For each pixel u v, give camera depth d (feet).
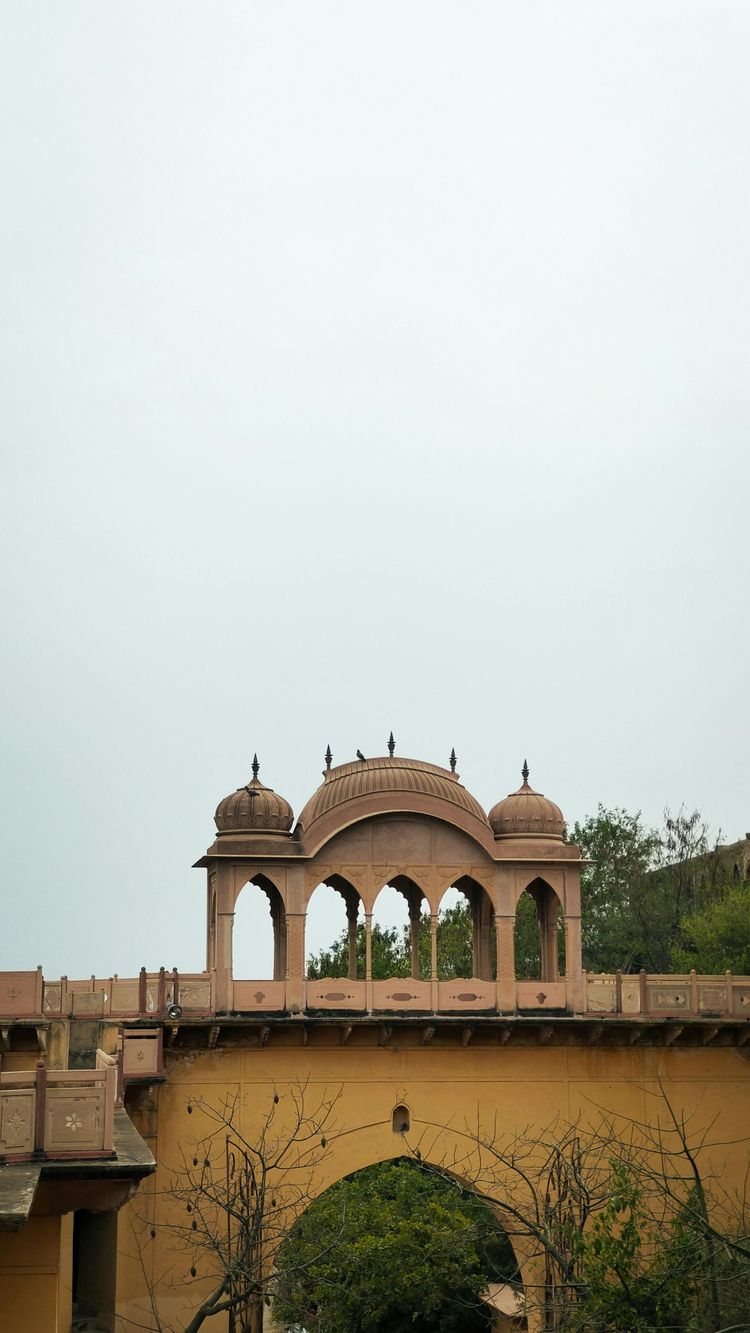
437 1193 84.17
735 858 128.36
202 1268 71.51
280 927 80.33
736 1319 52.06
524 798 80.38
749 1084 79.61
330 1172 74.49
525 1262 74.43
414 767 79.30
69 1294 61.21
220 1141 73.72
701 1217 55.01
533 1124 76.89
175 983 74.28
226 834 77.00
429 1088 76.48
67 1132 38.47
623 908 131.95
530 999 77.51
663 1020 77.46
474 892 84.79
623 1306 52.90
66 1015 74.64
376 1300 77.41
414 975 83.46
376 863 77.61
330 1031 75.56
